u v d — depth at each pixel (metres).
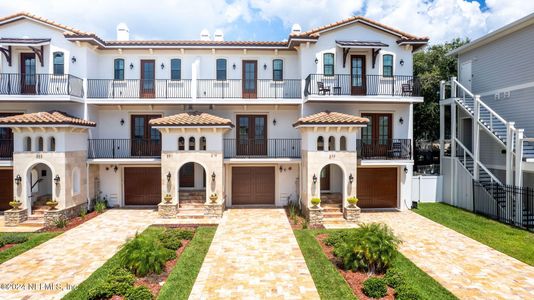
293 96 18.66
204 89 18.62
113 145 17.30
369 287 7.95
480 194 16.83
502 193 15.50
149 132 18.64
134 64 18.48
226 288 8.38
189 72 18.64
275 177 18.50
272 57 18.83
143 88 18.53
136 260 8.76
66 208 15.00
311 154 15.45
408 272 9.31
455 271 9.50
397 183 18.20
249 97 18.78
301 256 10.61
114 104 17.70
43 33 17.20
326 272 9.20
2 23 16.91
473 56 20.23
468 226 14.23
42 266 9.75
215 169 16.05
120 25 19.50
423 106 28.52
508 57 17.56
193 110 18.48
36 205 16.05
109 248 11.35
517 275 9.21
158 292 8.04
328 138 15.55
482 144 19.44
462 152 20.67
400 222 15.06
